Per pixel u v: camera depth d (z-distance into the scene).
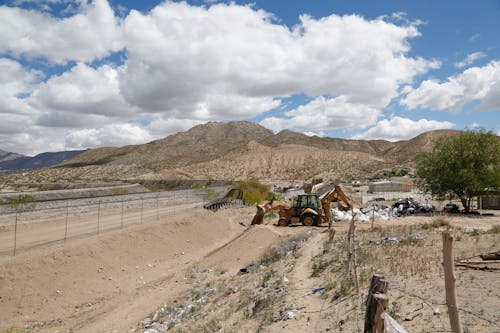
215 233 37.28
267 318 10.17
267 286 13.90
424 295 9.11
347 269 12.13
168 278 22.08
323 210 34.31
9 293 16.78
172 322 13.74
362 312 8.69
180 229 33.41
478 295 8.78
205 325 11.77
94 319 15.84
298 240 23.97
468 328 6.98
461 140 40.00
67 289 18.86
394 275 11.41
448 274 5.79
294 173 181.25
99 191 63.94
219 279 19.47
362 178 143.25
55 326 15.45
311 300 10.81
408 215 41.22
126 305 17.39
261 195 61.66
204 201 58.06
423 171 42.66
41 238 25.67
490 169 38.69
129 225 31.91
